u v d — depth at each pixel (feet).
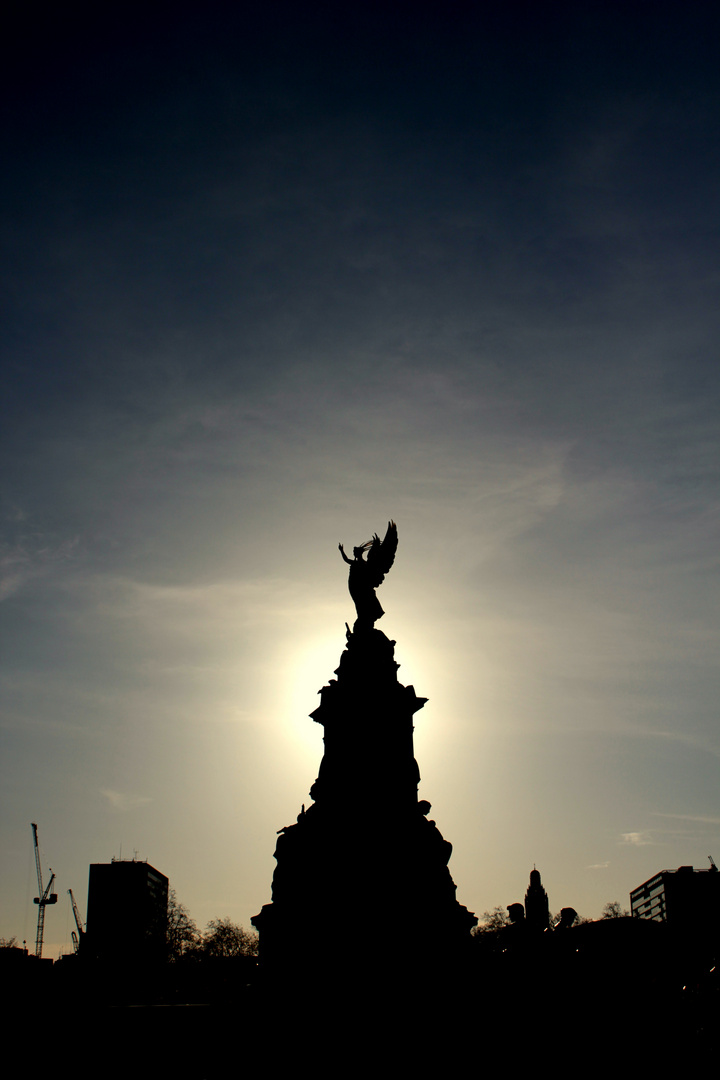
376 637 237.25
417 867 204.85
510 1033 185.78
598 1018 190.08
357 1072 179.52
